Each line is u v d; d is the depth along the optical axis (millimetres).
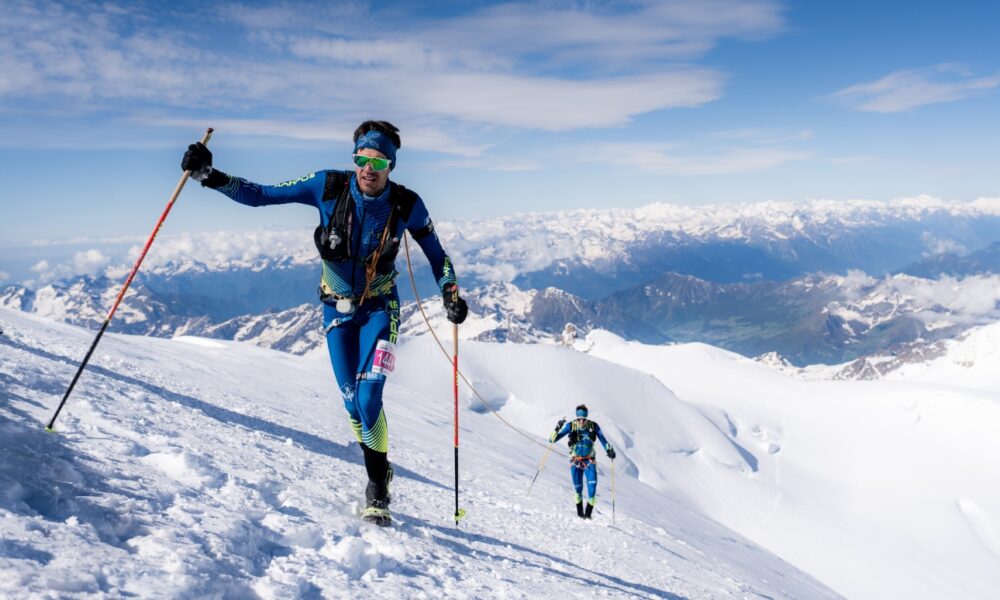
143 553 2484
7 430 3412
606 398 62875
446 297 4906
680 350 118812
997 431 78500
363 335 4500
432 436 15039
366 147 4090
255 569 2760
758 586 11258
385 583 3184
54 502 2678
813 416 90375
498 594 3723
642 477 55031
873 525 62188
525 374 61344
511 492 10117
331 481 5426
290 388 15078
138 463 3725
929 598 47438
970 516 65750
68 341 10781
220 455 4750
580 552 6535
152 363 11367
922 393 90312
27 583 1905
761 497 60656
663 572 7438
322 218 4383
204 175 4027
